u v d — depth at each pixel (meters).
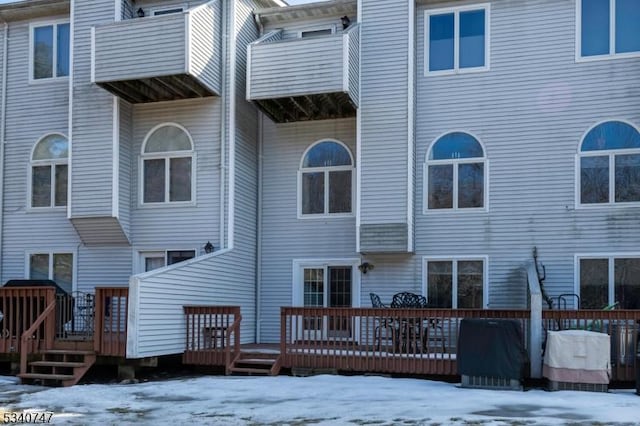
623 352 10.95
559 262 13.84
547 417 8.20
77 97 15.59
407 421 8.03
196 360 12.87
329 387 10.73
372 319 13.09
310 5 15.88
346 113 15.60
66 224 16.22
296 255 15.80
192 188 15.27
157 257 15.51
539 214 14.04
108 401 9.75
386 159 14.54
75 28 15.76
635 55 13.73
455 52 14.82
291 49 14.31
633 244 13.44
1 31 17.11
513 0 14.54
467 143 14.60
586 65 13.99
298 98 14.48
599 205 13.71
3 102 16.92
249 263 15.73
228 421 8.20
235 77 15.36
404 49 14.68
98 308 12.08
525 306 13.89
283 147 16.19
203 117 15.38
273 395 10.08
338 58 13.99
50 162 16.45
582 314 11.20
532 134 14.21
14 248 16.55
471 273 14.37
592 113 13.89
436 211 14.63
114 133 15.24
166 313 12.48
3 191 16.77
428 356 11.66
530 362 11.12
